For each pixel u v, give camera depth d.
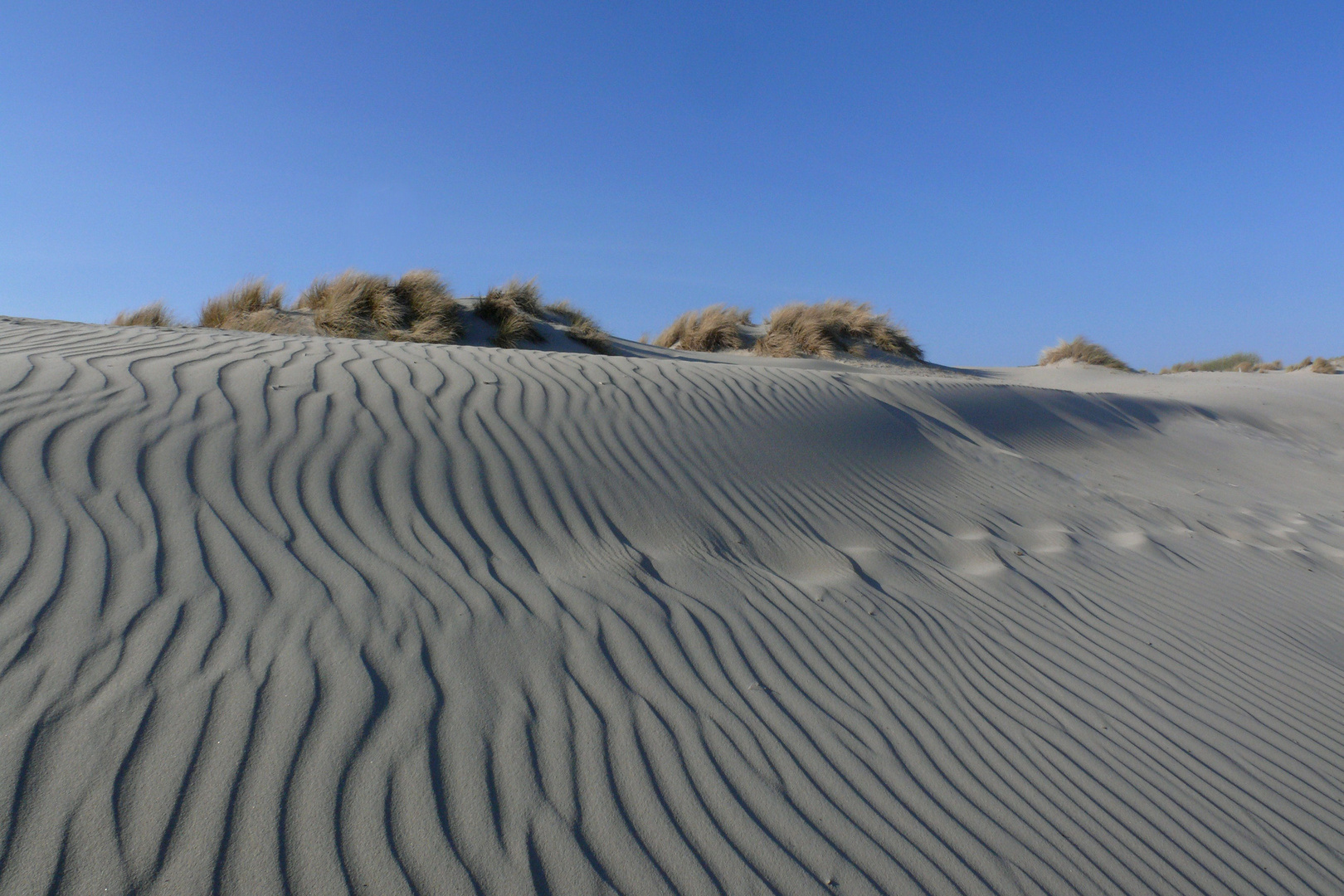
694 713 2.88
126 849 1.89
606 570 3.86
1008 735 3.18
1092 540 6.08
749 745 2.77
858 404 8.11
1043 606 4.59
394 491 4.06
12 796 1.96
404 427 4.74
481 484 4.38
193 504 3.48
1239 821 2.89
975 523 5.94
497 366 6.52
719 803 2.46
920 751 2.96
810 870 2.26
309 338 7.29
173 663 2.51
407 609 3.08
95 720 2.23
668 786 2.48
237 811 2.04
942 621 4.11
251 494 3.69
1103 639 4.29
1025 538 5.84
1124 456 10.23
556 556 3.91
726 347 18.03
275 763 2.21
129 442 3.85
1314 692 4.09
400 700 2.57
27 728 2.16
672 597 3.71
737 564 4.34
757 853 2.29
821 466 6.19
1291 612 5.24
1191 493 8.69
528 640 3.09
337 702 2.49
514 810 2.25
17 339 5.75
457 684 2.72
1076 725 3.35
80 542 3.04
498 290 15.12
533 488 4.50
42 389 4.27
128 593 2.80
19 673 2.35
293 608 2.92
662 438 5.68
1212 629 4.70
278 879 1.89
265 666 2.58
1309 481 10.66
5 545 2.92
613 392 6.33
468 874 2.01
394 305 13.25
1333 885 2.66
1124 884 2.46
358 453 4.30
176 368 5.06
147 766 2.12
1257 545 6.85
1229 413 15.14
